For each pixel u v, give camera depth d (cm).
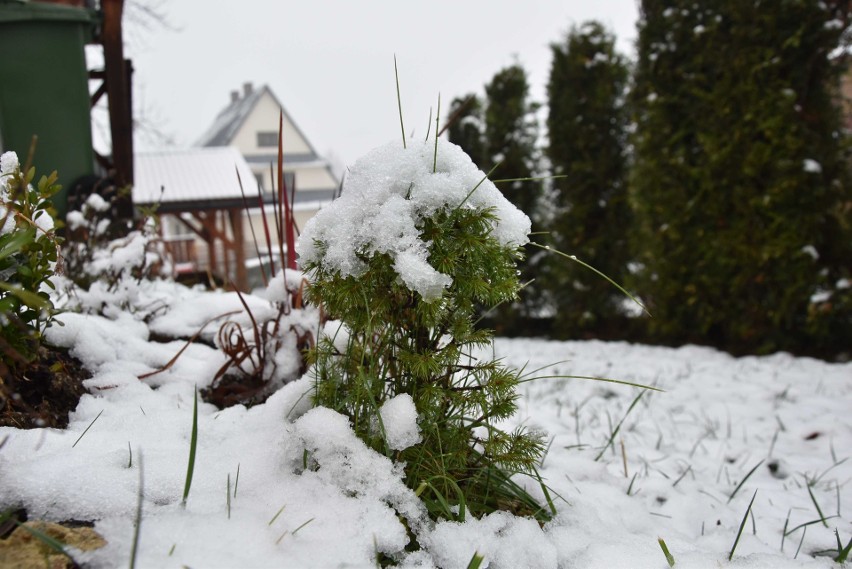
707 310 548
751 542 164
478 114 780
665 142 559
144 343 221
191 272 502
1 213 145
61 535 104
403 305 138
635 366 479
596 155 655
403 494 128
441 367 139
